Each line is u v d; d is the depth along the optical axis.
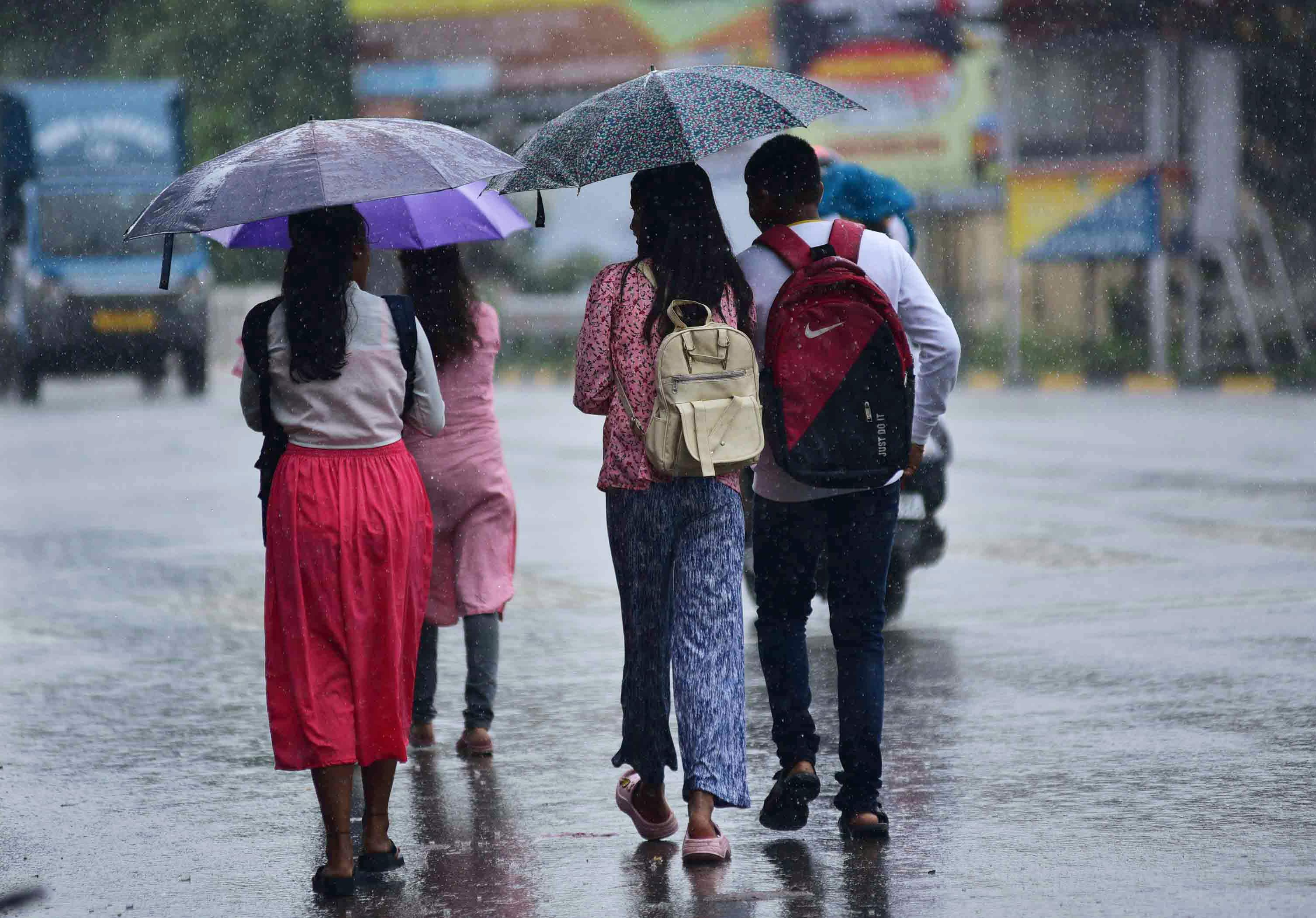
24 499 48.00
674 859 15.69
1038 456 52.78
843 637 16.17
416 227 19.78
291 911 14.53
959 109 113.00
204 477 52.31
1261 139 95.12
